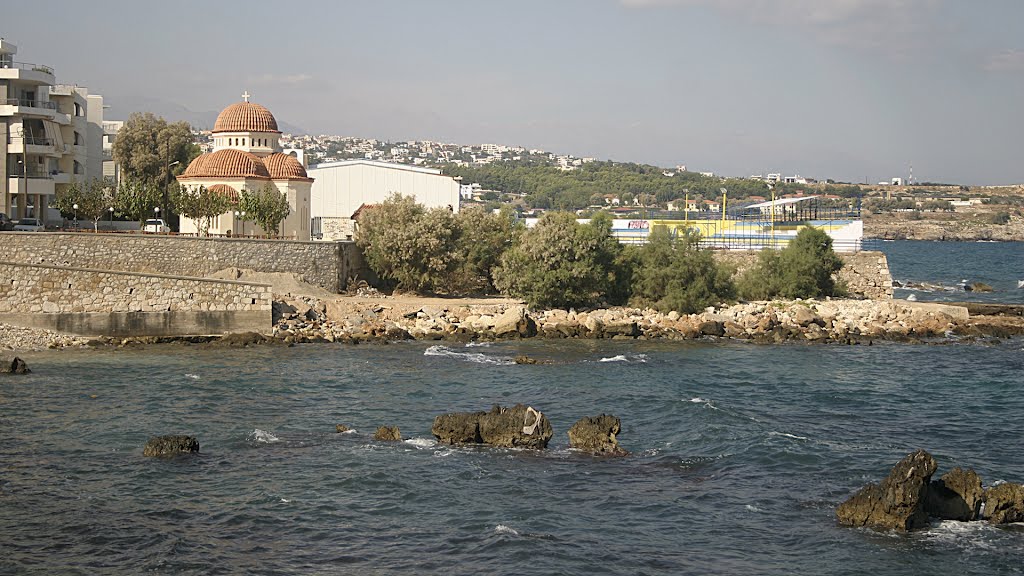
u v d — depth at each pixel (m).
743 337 94.88
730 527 41.12
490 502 43.59
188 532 39.81
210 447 51.41
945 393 68.94
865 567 37.22
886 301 109.69
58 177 119.19
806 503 44.09
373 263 106.12
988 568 37.19
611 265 104.56
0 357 76.19
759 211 165.12
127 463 48.47
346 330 88.81
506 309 96.12
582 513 42.50
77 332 82.12
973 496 42.09
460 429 52.66
